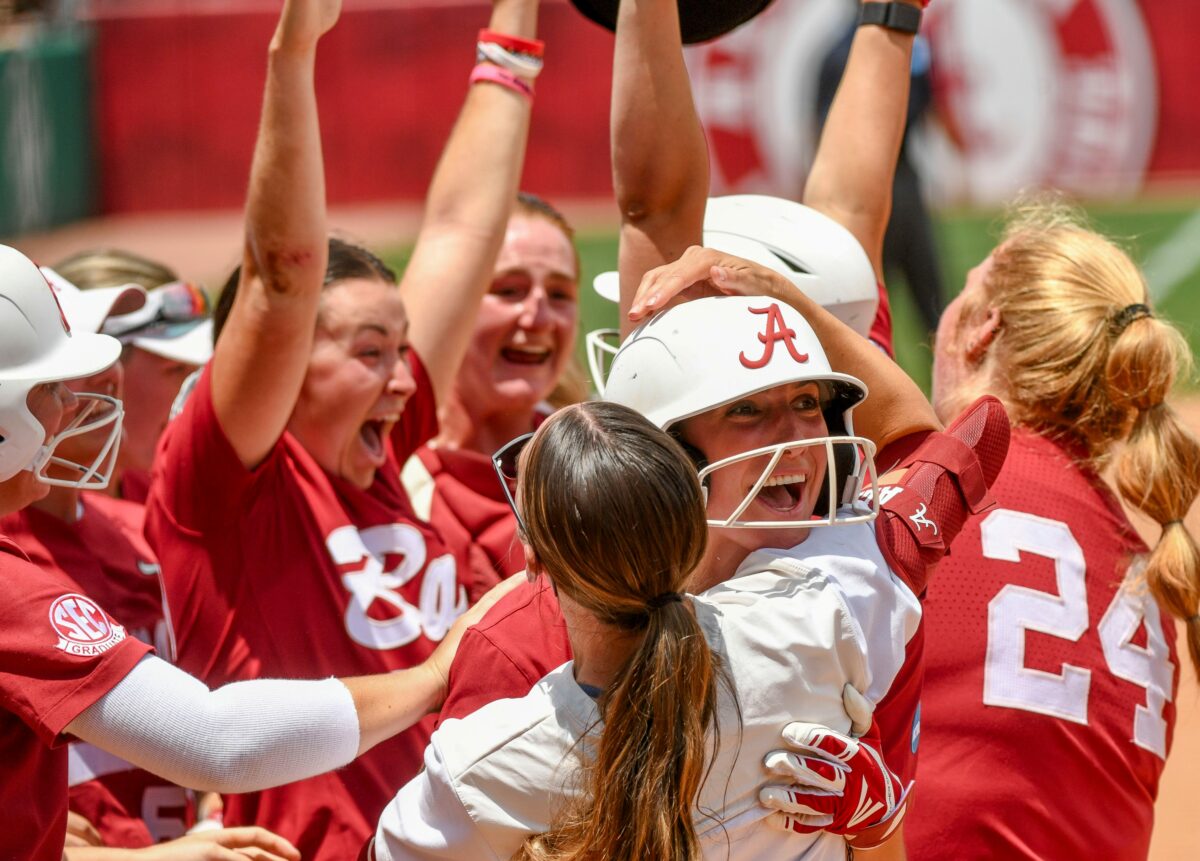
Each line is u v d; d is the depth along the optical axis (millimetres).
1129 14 54375
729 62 54375
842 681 7078
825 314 8297
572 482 6676
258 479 10359
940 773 9070
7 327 7652
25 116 58594
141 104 62656
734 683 6844
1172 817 17625
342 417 10773
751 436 7562
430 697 8164
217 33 61875
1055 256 10203
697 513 6793
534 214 14367
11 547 7812
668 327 7742
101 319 10461
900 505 7938
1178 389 12078
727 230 10086
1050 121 54906
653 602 6750
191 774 7582
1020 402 10047
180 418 10320
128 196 63344
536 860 6703
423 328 12078
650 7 8586
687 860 6449
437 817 7023
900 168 34094
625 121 8734
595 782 6566
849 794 6969
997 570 9344
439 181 12641
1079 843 9141
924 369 33250
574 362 16188
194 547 10242
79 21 62781
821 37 53312
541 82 59094
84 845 9383
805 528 7633
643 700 6543
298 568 10422
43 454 7883
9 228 57250
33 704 7406
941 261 34531
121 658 7594
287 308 9695
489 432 14547
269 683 7977
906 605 7504
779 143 54344
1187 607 9375
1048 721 9102
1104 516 9805
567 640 7555
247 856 8898
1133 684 9469
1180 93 55000
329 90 60312
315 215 9609
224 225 60906
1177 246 45969
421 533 11195
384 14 59750
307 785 9977
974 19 54469
